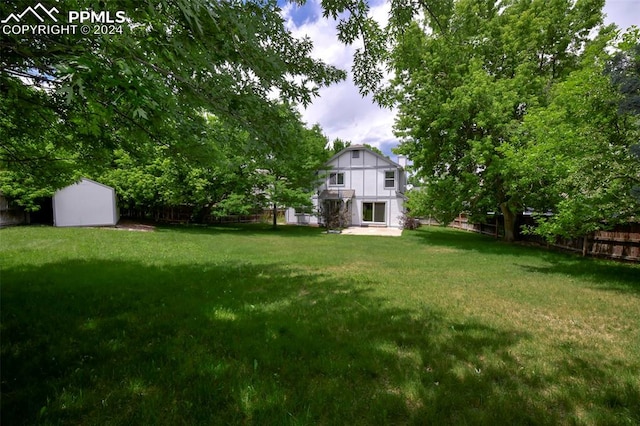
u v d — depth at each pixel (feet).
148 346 9.49
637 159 15.69
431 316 12.69
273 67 9.28
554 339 10.52
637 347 9.93
